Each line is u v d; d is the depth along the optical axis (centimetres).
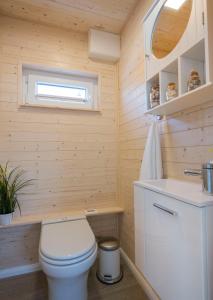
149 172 126
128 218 172
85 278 120
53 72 189
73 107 186
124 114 185
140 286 143
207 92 82
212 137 92
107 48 191
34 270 164
